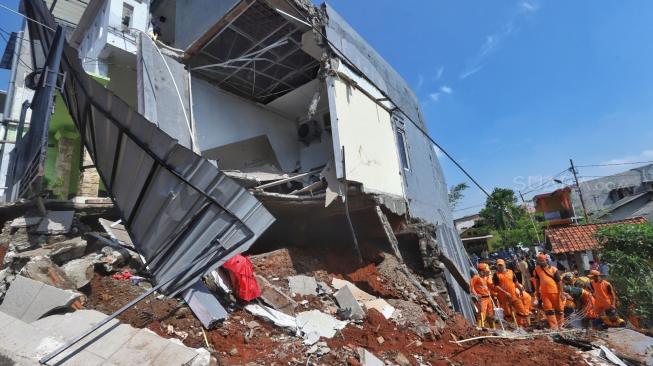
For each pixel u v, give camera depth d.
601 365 5.73
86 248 6.10
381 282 8.06
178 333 4.30
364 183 8.04
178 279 4.60
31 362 3.09
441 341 6.16
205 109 9.80
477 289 8.65
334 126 7.77
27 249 5.76
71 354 3.25
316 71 10.52
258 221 4.48
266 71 10.18
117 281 5.16
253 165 11.01
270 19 8.37
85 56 9.23
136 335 3.62
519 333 7.17
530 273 13.70
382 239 9.89
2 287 4.78
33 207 6.37
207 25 8.62
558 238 17.95
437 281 9.30
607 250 11.11
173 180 4.86
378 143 9.42
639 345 6.80
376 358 4.64
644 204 25.33
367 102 9.52
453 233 12.76
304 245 8.90
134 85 9.28
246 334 4.66
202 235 4.65
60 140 9.70
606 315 8.78
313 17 8.34
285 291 6.36
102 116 5.54
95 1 8.90
